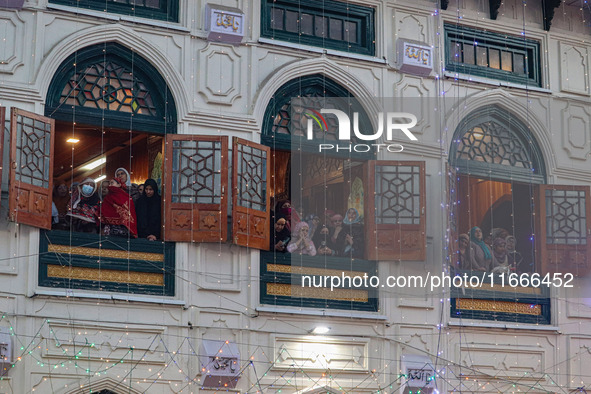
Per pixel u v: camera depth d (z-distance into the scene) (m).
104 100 18.78
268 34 20.25
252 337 19.00
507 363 21.11
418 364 19.98
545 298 21.94
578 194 22.31
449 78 21.66
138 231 18.89
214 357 18.34
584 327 21.91
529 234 22.47
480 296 21.28
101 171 23.56
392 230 20.38
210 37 19.53
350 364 19.70
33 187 17.45
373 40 21.20
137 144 21.72
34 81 18.02
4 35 18.00
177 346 18.39
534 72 22.80
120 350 17.98
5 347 16.92
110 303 18.02
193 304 18.62
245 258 19.19
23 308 17.33
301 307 19.56
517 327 21.27
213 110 19.42
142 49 19.02
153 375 18.12
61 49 18.33
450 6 22.08
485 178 21.91
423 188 20.52
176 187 18.77
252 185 19.19
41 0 18.36
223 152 18.86
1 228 17.31
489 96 21.98
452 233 21.27
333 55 20.61
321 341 19.55
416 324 20.38
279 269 19.61
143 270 18.47
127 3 19.16
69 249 17.98
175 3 19.58
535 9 23.03
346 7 21.02
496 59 22.58
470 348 20.83
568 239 22.12
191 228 18.67
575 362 21.66
